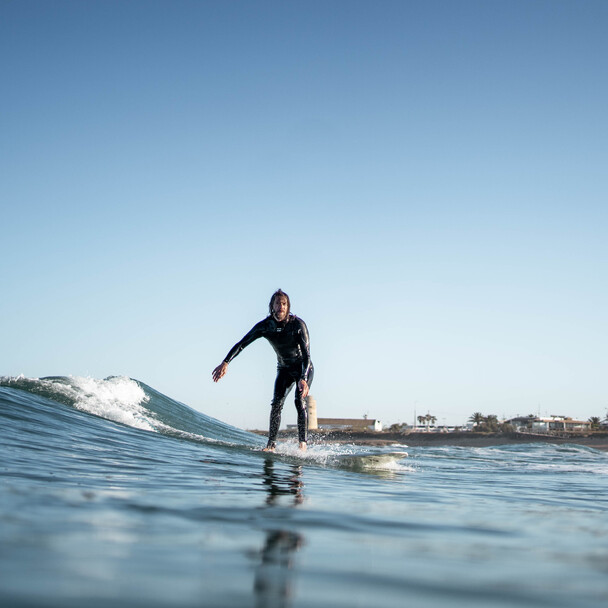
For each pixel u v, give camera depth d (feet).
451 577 4.69
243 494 10.18
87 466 12.87
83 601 3.54
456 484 16.46
